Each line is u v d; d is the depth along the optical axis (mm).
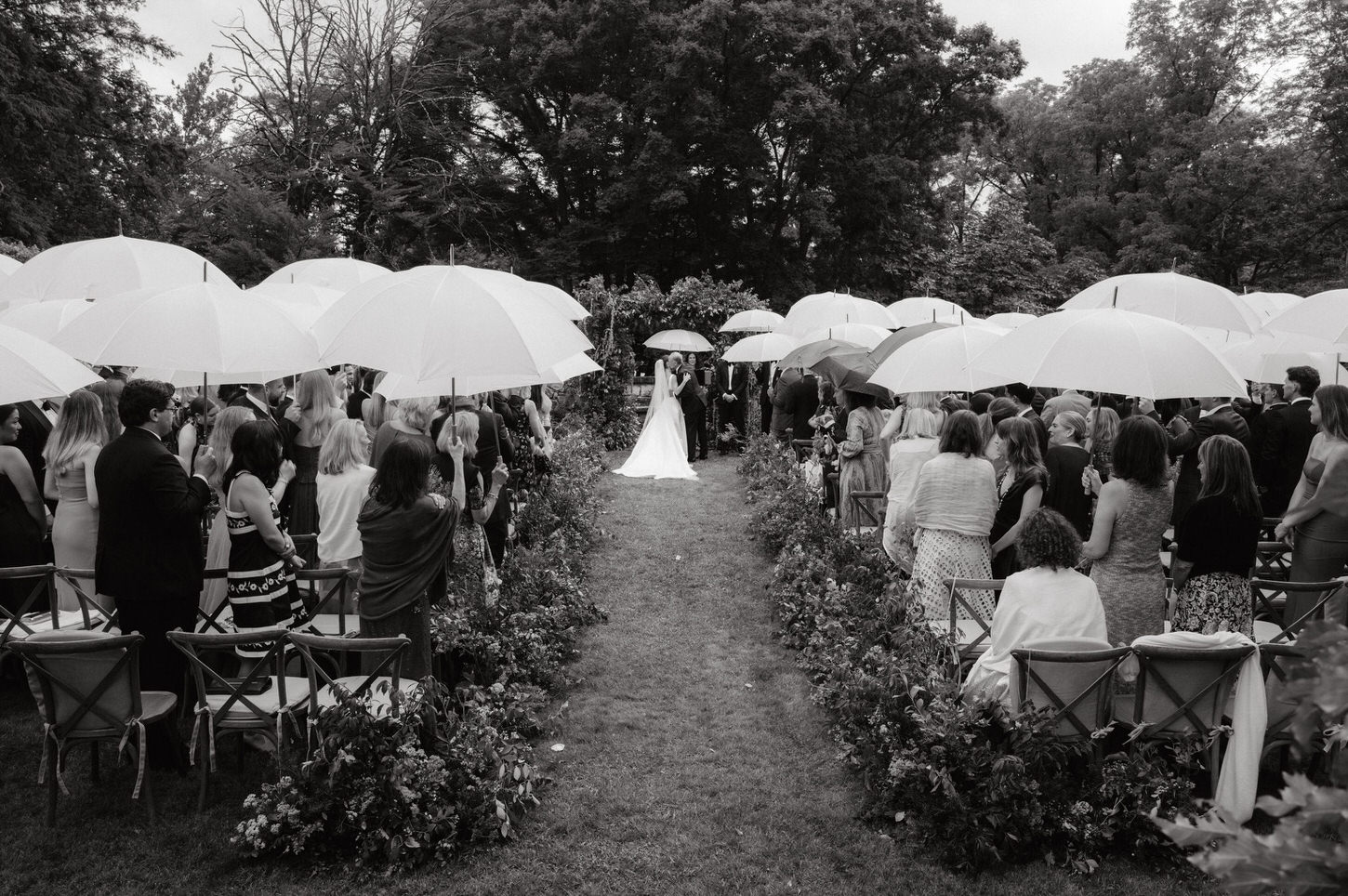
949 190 41531
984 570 5898
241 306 5801
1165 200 33812
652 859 4242
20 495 5812
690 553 10180
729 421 18500
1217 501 4887
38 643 4176
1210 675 4312
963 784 4344
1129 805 4211
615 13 27641
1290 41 30375
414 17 29672
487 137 33594
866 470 8664
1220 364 5477
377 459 6848
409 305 5191
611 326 18625
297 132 28734
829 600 6719
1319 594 5262
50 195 25297
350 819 4113
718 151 29250
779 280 31141
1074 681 4355
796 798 4797
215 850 4215
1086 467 5953
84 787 4730
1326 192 30812
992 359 5938
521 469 9148
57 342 5953
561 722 5723
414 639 4965
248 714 4504
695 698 6180
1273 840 1168
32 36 23953
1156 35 35062
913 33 29594
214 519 5664
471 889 3984
